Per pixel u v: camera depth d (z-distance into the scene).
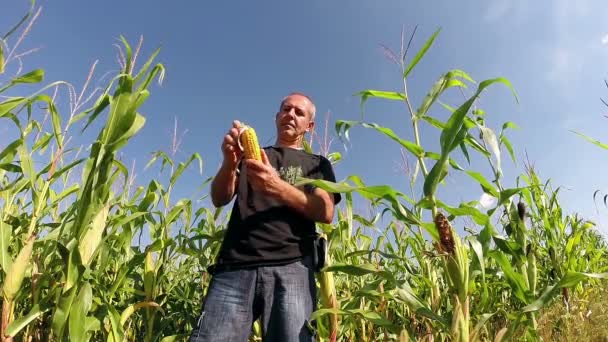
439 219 2.18
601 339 2.84
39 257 2.69
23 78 2.42
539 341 2.49
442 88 2.62
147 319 3.08
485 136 2.53
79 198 2.17
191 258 4.13
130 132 2.17
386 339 3.36
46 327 2.85
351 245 4.12
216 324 2.44
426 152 2.53
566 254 4.32
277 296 2.48
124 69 2.22
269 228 2.58
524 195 2.89
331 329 2.80
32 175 2.50
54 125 2.58
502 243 2.65
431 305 3.30
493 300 3.64
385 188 2.29
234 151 2.62
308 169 2.89
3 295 2.11
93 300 2.69
